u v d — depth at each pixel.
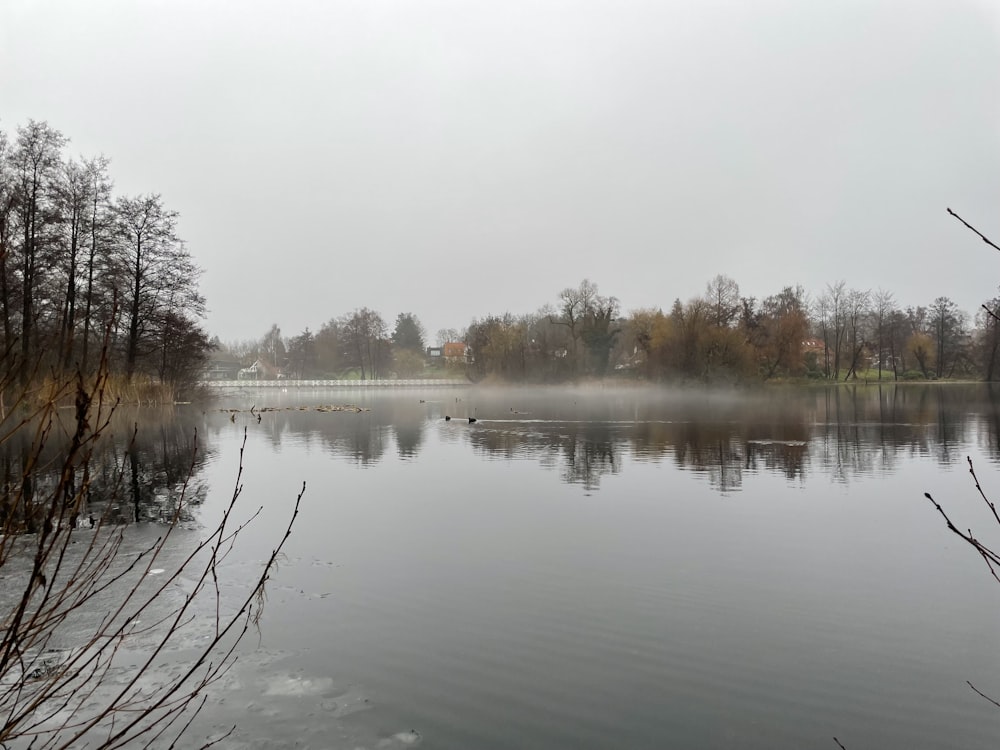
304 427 33.78
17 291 25.38
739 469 18.86
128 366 37.06
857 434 27.61
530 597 8.62
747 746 5.34
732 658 6.89
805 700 6.08
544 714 5.81
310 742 5.33
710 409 44.59
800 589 8.95
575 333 78.62
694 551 10.73
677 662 6.80
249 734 5.41
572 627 7.65
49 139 30.91
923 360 89.25
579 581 9.23
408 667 6.64
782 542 11.23
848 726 5.66
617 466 19.61
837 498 14.80
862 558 10.38
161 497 14.80
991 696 6.14
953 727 5.65
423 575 9.46
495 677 6.44
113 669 6.43
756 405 47.94
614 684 6.35
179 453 22.39
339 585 9.02
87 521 12.18
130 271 36.16
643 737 5.47
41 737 5.09
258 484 16.81
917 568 9.88
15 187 26.22
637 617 7.96
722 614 8.06
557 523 12.59
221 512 13.36
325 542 11.22
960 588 9.01
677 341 63.22
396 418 40.41
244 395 79.25
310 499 14.88
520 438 27.61
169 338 38.75
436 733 5.48
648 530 12.04
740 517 13.05
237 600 8.41
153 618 7.70
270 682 6.29
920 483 16.61
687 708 5.92
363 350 131.12
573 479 17.48
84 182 33.97
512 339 81.88
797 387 72.19
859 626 7.75
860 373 94.44
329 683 6.30
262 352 162.88
